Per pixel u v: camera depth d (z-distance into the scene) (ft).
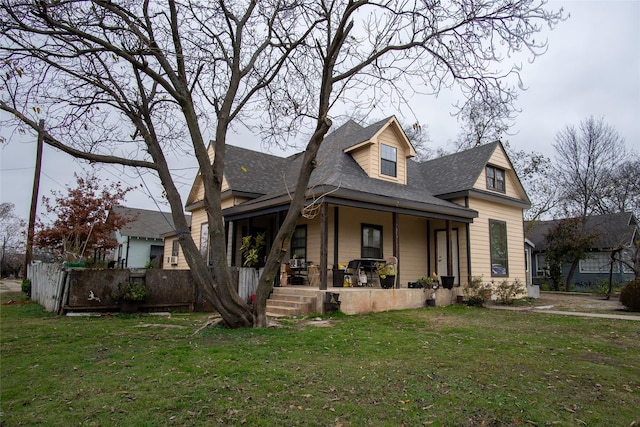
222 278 23.67
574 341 22.20
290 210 24.58
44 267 38.19
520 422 10.79
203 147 23.65
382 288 38.37
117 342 19.93
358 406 11.61
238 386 13.04
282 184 48.98
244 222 48.26
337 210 42.42
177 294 34.19
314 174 44.11
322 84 23.66
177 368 15.03
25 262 54.19
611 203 95.91
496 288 46.14
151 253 100.17
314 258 42.55
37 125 21.02
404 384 13.71
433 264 50.42
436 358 17.53
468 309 38.60
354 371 15.14
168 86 22.15
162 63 23.09
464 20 21.27
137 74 23.89
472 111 23.70
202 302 35.17
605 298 55.72
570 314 34.68
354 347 19.42
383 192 39.86
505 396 12.71
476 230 48.83
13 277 139.44
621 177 91.71
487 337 23.15
